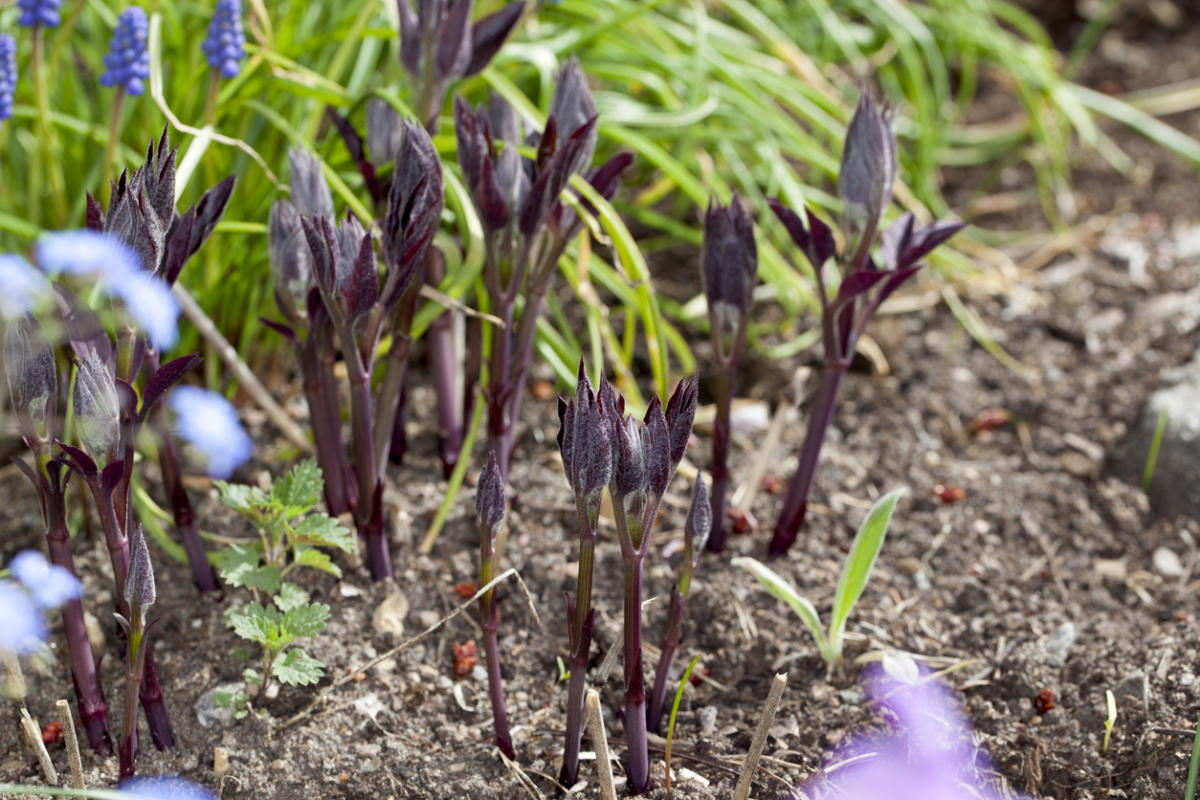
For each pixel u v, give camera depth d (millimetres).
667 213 1130
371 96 896
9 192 982
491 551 812
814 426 899
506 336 875
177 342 960
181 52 957
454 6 866
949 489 961
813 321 1057
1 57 855
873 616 902
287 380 996
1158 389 994
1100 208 1146
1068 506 955
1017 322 1057
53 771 824
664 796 835
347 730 853
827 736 859
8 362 782
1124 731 854
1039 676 876
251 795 834
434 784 839
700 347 1044
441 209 833
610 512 932
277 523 866
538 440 977
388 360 878
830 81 1179
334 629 882
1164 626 897
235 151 964
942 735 858
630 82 1090
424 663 878
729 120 1073
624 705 833
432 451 965
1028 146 1200
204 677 866
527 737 856
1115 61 1290
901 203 1114
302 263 855
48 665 865
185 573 901
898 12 1104
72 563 813
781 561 922
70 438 912
